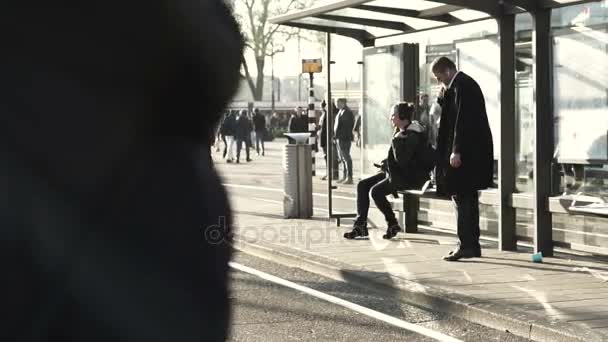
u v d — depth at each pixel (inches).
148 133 36.0
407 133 393.7
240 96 40.9
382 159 453.7
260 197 682.2
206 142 40.4
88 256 32.9
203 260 38.4
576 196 342.6
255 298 296.0
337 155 762.2
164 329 35.5
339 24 460.8
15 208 31.0
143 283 34.8
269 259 386.9
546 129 348.8
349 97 755.4
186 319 36.7
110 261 33.6
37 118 32.0
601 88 332.2
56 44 32.7
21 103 31.8
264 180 877.2
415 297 290.0
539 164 347.9
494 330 251.8
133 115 35.1
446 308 275.4
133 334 34.0
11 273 30.9
